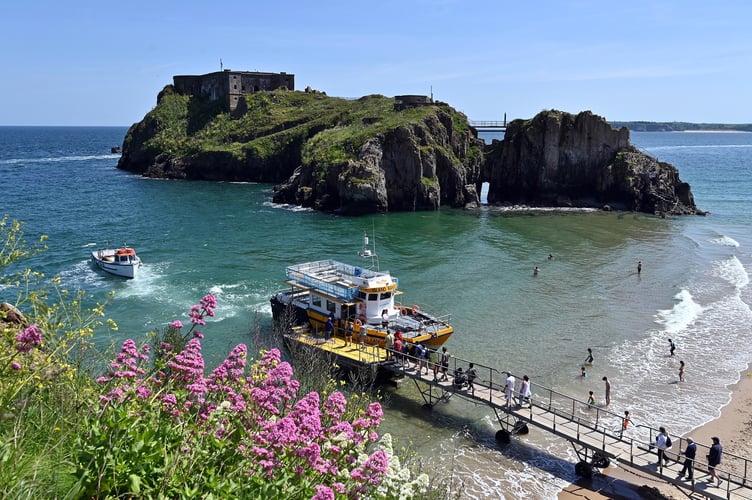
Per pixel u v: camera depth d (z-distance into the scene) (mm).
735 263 62125
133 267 51781
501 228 84625
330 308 35688
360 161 98062
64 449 7781
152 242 68125
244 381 10547
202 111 174750
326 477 9062
